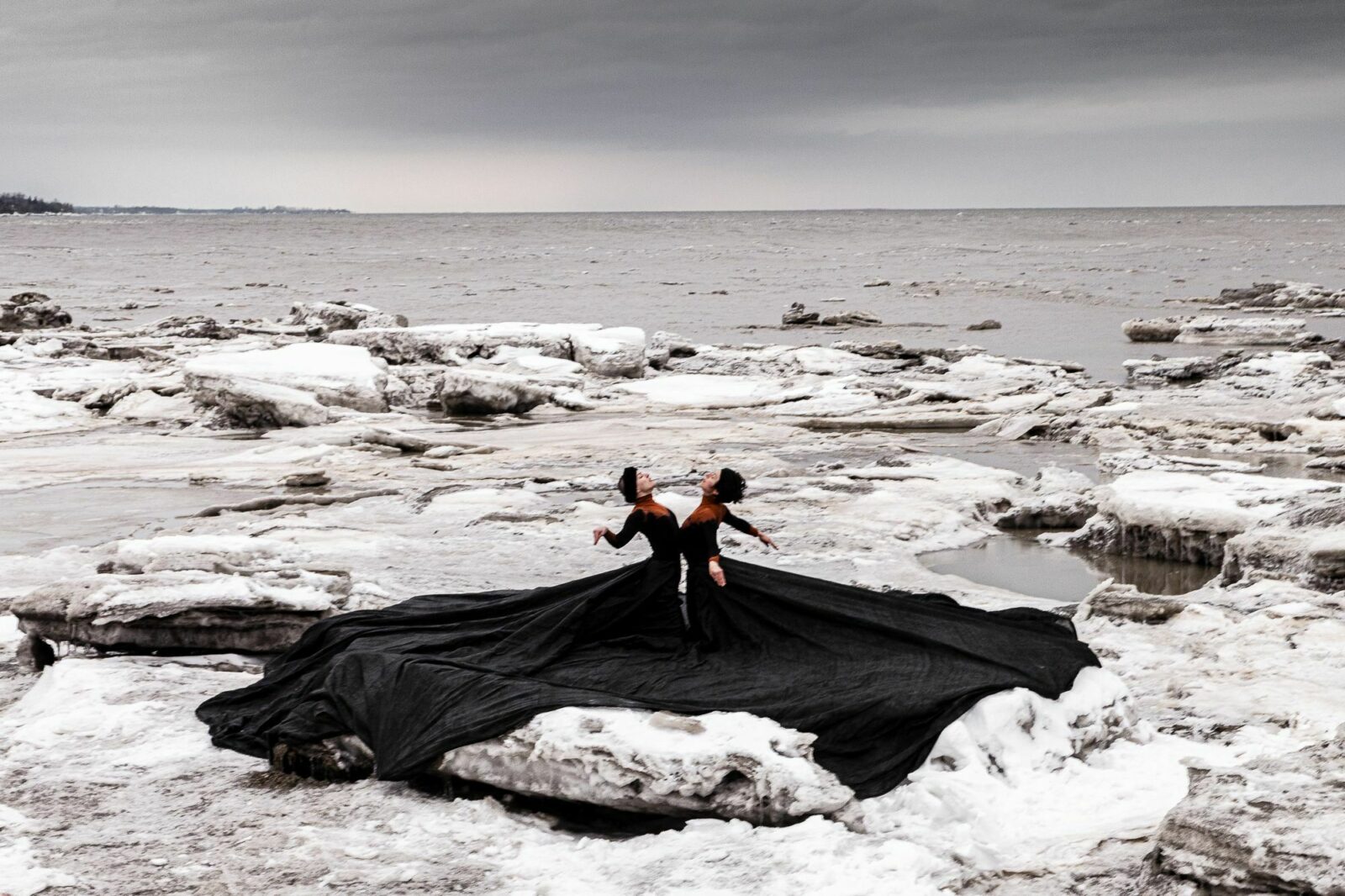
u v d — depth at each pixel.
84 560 15.63
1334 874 4.86
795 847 6.12
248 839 6.73
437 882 6.14
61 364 37.62
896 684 7.29
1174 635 11.32
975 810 6.60
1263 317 59.19
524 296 76.56
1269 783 5.64
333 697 7.91
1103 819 6.59
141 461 24.72
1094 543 16.80
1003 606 12.78
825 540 16.53
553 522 17.88
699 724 6.88
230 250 150.88
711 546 8.01
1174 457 22.31
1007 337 51.91
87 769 7.94
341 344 40.12
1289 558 13.30
